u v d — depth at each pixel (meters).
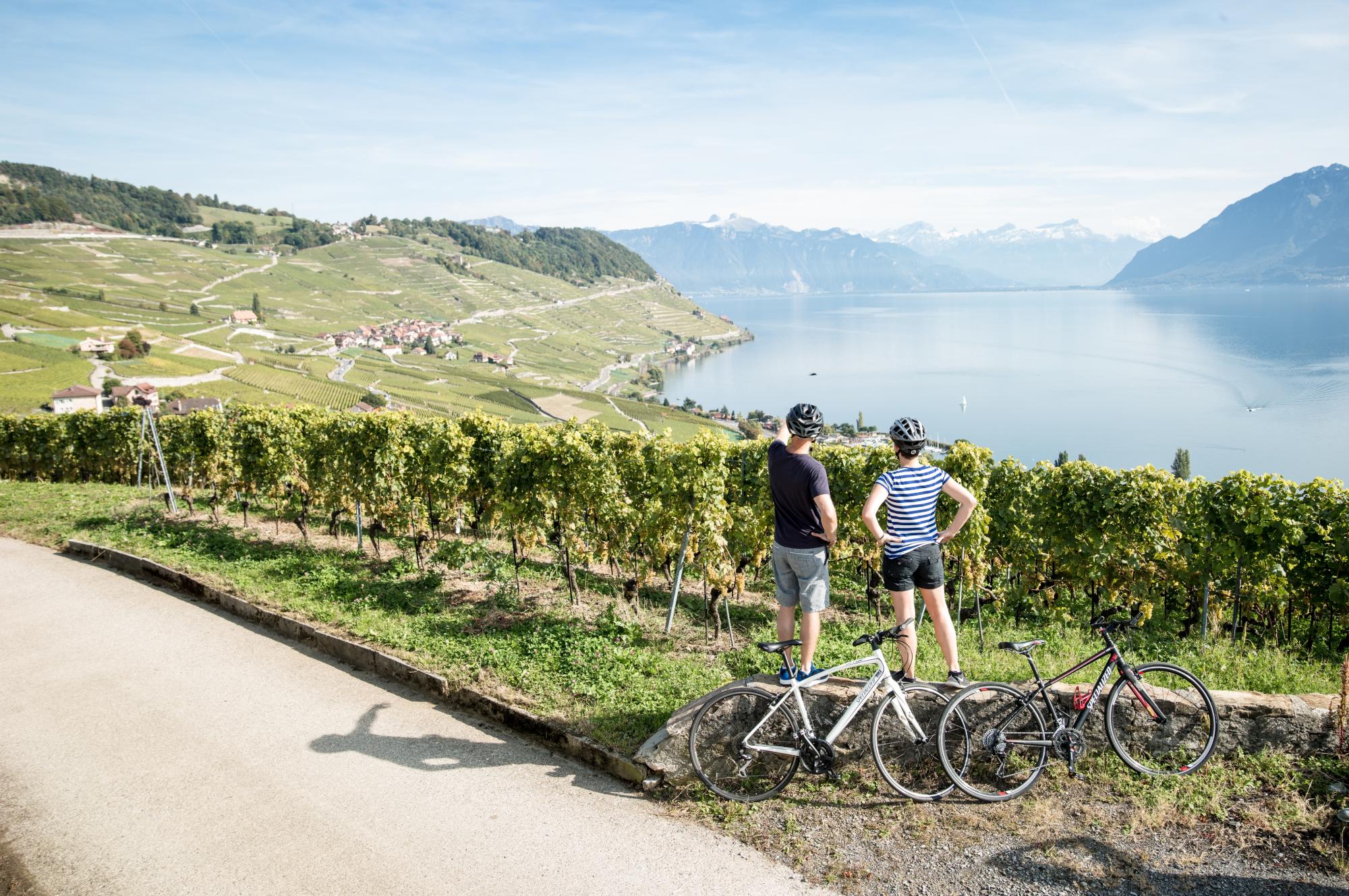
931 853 5.27
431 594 11.69
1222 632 11.97
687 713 6.32
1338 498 10.61
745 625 11.47
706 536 10.91
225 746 7.25
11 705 8.25
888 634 6.00
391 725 7.62
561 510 11.84
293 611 10.57
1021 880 4.96
